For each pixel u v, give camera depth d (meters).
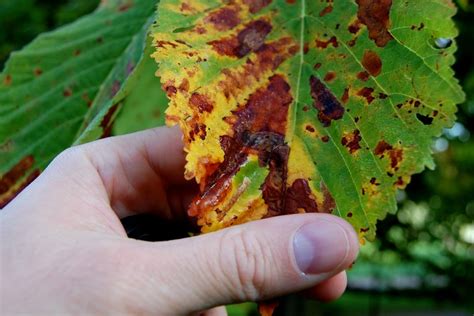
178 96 0.18
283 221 0.18
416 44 0.19
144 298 0.18
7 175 0.24
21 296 0.18
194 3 0.20
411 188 0.88
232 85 0.19
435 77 0.19
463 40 0.53
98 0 0.47
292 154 0.19
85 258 0.18
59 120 0.25
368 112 0.19
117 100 0.21
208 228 0.18
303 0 0.21
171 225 0.25
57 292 0.18
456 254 1.03
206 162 0.18
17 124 0.25
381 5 0.20
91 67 0.25
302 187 0.19
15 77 0.25
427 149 0.19
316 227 0.18
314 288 0.25
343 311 1.91
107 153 0.23
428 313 2.02
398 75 0.19
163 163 0.24
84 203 0.20
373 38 0.20
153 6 0.25
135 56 0.23
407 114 0.19
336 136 0.19
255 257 0.18
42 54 0.25
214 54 0.19
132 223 0.23
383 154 0.19
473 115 0.74
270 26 0.20
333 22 0.20
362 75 0.20
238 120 0.19
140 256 0.18
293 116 0.20
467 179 1.02
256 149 0.19
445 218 1.03
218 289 0.18
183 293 0.18
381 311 2.07
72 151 0.22
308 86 0.20
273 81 0.20
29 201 0.20
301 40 0.20
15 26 0.51
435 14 0.19
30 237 0.19
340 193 0.19
